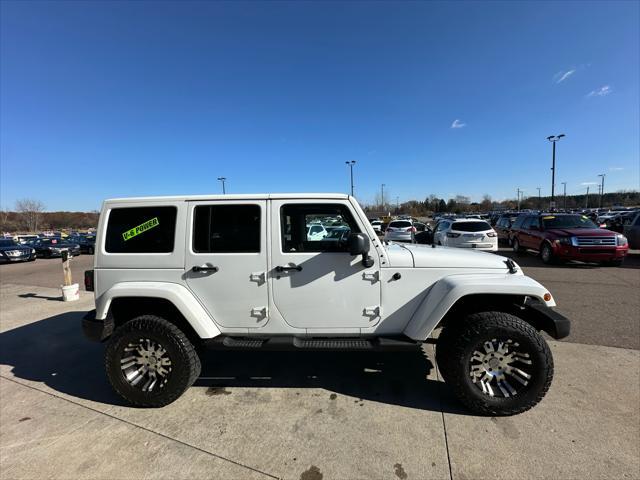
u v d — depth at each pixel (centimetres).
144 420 300
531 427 275
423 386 344
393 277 317
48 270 1479
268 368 390
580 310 570
